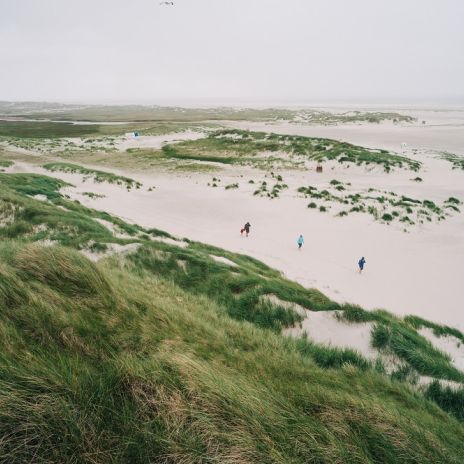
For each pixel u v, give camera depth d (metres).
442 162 49.44
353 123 118.88
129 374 3.36
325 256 19.47
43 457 2.51
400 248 20.61
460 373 7.70
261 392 3.83
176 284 11.25
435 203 30.69
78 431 2.68
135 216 26.00
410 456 3.46
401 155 55.53
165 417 3.02
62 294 5.56
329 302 10.73
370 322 9.27
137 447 2.73
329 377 5.44
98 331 4.66
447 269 17.97
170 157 55.06
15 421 2.58
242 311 9.85
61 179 37.44
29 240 13.72
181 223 24.91
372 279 16.77
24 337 3.88
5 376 2.86
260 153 56.53
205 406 3.21
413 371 7.43
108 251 13.19
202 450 2.83
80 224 15.88
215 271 12.30
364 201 29.11
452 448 3.92
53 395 2.82
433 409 5.34
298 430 3.29
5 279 4.96
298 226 24.27
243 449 2.88
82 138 76.69
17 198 18.53
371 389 5.42
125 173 44.28
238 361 5.23
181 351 4.90
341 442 3.30
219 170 46.09
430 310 14.10
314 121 124.19
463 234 22.61
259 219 25.81
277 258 18.98
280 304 10.08
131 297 6.42
